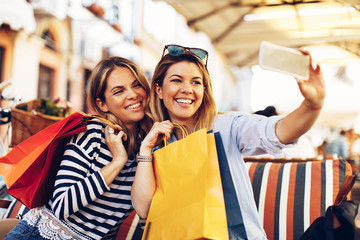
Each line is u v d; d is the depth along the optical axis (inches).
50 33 211.6
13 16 178.1
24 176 56.8
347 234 46.6
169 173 52.7
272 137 48.9
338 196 57.2
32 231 57.1
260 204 76.5
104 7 259.9
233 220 49.8
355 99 329.4
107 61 64.7
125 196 61.5
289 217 73.2
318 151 337.1
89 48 250.2
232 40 234.1
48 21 206.1
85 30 242.8
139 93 64.6
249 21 213.8
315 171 77.1
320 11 195.3
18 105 113.3
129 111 64.1
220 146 52.9
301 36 228.8
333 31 221.1
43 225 57.1
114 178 56.8
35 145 54.9
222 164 52.1
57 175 56.4
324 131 416.8
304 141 129.6
